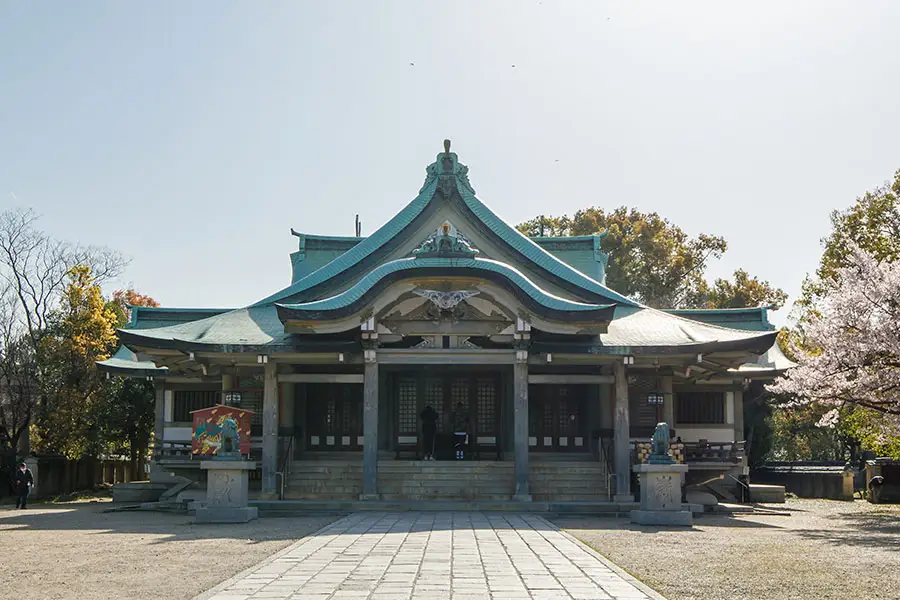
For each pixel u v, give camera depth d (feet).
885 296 104.01
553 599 42.34
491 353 110.11
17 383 165.48
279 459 119.24
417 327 110.11
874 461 146.92
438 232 114.01
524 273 124.67
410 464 114.11
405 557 57.31
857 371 105.81
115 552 62.95
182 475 120.78
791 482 165.78
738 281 265.54
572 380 112.88
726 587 46.78
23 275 174.19
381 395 131.34
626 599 42.42
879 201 163.63
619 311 126.52
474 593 43.88
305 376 113.39
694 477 118.52
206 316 147.54
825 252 179.11
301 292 124.06
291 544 66.23
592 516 98.48
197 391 137.59
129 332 109.29
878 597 44.04
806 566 54.90
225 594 43.37
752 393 176.45
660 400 121.49
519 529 76.79
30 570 53.93
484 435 131.85
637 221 259.19
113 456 193.88
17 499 128.47
